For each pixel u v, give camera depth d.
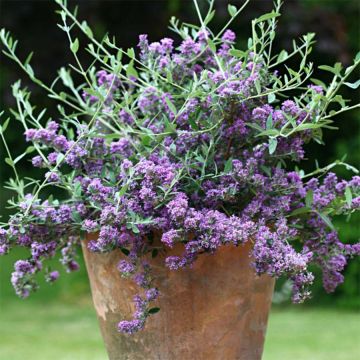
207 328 2.23
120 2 8.82
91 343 5.82
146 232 2.15
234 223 2.07
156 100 2.54
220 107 2.22
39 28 8.97
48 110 8.87
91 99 2.79
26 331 6.36
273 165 2.39
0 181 9.65
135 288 2.24
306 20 8.40
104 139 2.41
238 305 2.26
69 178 2.36
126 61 4.36
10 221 2.24
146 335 2.27
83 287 8.46
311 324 6.79
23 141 9.52
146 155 2.34
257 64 2.29
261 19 2.21
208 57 2.56
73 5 8.64
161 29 9.05
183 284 2.20
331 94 2.22
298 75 2.20
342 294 8.06
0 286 8.41
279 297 7.98
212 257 2.18
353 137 8.54
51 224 2.27
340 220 7.81
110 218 2.09
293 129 2.15
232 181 2.24
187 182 2.28
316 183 2.47
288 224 2.37
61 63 8.82
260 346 2.39
